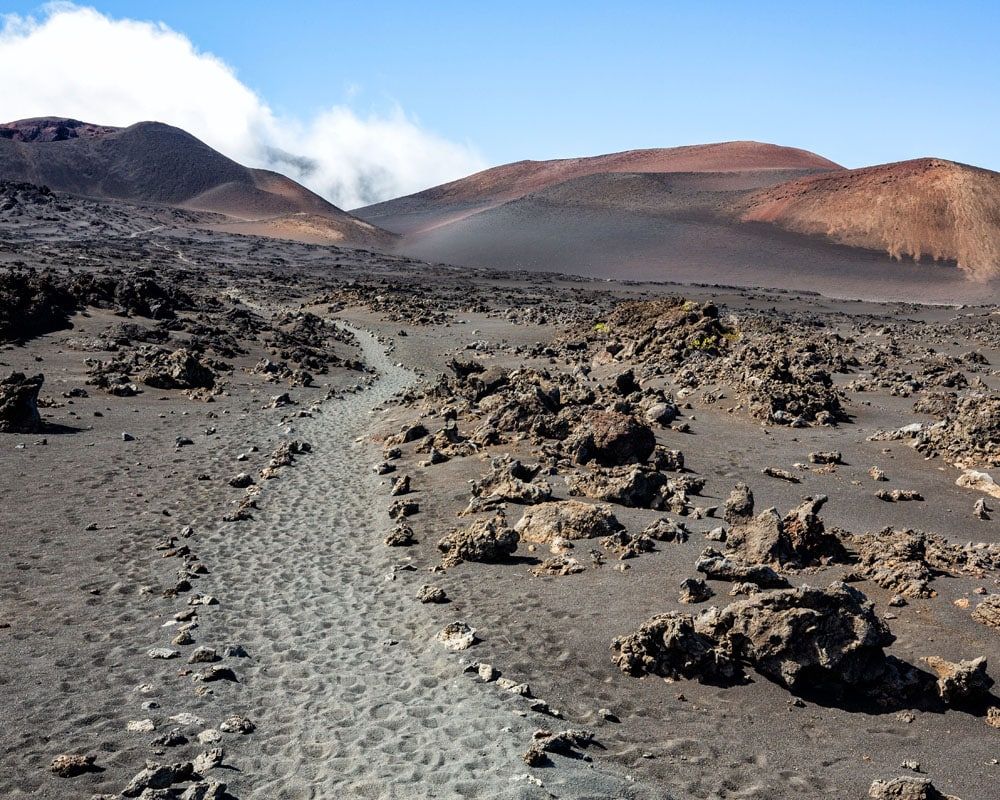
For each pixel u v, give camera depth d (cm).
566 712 915
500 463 1984
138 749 810
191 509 1750
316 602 1262
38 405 2709
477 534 1412
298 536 1595
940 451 2170
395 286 9550
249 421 2797
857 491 1859
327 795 743
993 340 5291
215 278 9888
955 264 18950
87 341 3906
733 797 764
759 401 2678
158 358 3538
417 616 1190
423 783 755
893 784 761
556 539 1454
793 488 1869
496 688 959
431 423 2556
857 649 942
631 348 4019
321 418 2920
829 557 1333
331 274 12456
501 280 13350
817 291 17012
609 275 18862
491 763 789
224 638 1118
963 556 1359
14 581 1292
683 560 1342
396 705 925
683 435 2405
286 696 952
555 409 2544
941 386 3275
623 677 992
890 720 914
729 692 961
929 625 1103
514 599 1225
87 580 1316
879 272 18512
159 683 966
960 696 937
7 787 731
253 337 4738
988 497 1844
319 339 5266
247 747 830
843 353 4112
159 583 1319
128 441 2364
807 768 819
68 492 1812
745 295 12200
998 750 857
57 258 9019
